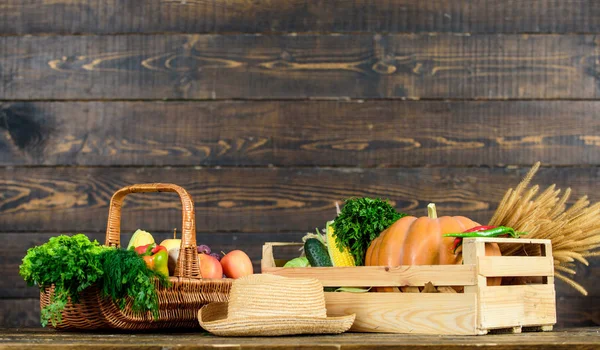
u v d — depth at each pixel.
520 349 1.46
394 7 2.58
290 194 2.56
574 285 1.97
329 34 2.58
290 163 2.56
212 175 2.57
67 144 2.57
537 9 2.59
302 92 2.57
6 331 2.01
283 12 2.59
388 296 1.82
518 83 2.57
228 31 2.59
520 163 2.56
